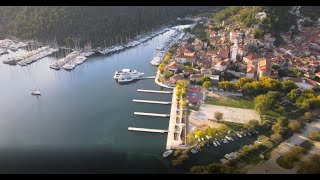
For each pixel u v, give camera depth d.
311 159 192.50
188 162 195.25
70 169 190.38
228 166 184.25
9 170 189.00
